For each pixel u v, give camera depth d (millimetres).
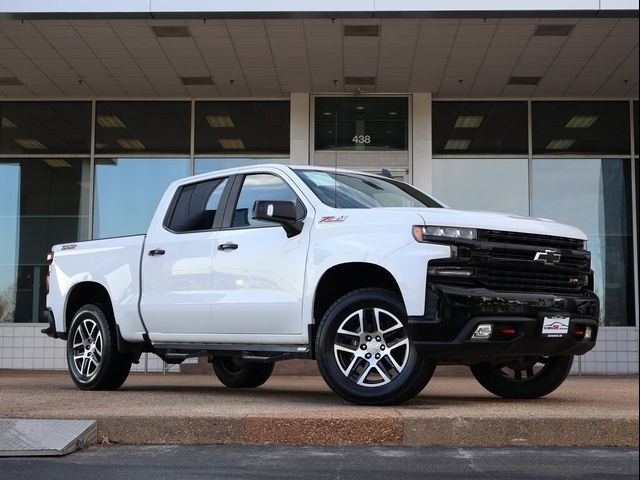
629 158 13883
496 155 13930
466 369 11227
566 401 6230
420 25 10984
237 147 14055
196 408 5359
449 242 5266
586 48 11758
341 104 13922
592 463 4090
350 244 5562
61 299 7852
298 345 5945
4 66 12680
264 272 6074
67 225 13969
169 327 6766
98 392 7289
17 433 4590
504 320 5215
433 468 3965
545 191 13859
